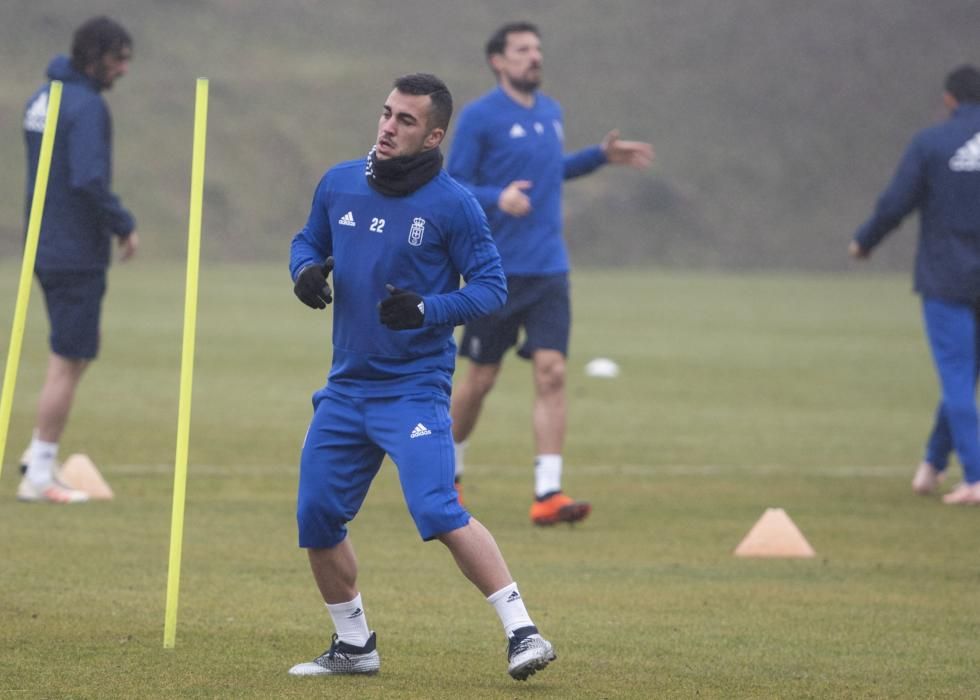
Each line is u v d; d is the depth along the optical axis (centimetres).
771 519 2720
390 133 1675
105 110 3033
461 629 2008
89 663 1725
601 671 1775
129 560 2445
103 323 8050
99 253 3031
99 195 2977
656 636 1992
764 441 4341
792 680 1753
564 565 2550
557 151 3106
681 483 3566
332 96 18450
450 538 1652
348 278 1695
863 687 1725
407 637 1948
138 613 2031
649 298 11900
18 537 2633
